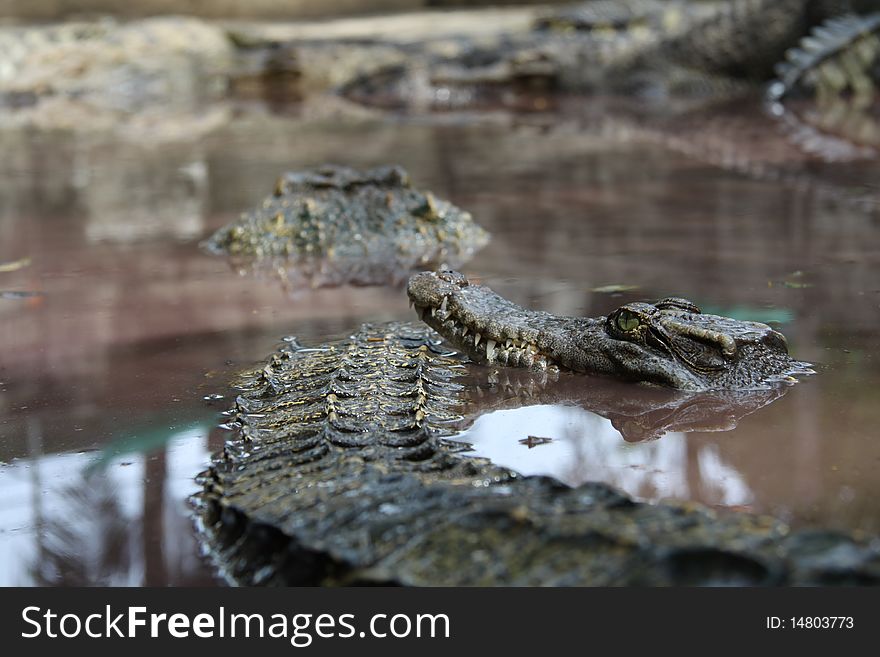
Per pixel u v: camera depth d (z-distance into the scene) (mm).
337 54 34656
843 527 5027
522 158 19672
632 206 14906
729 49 31281
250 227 13062
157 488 6066
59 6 42844
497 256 12242
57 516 5770
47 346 9039
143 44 34781
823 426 6504
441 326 8359
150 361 8523
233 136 23703
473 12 44688
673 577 4062
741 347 7453
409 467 5582
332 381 6996
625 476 5816
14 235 14039
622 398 7234
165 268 12117
